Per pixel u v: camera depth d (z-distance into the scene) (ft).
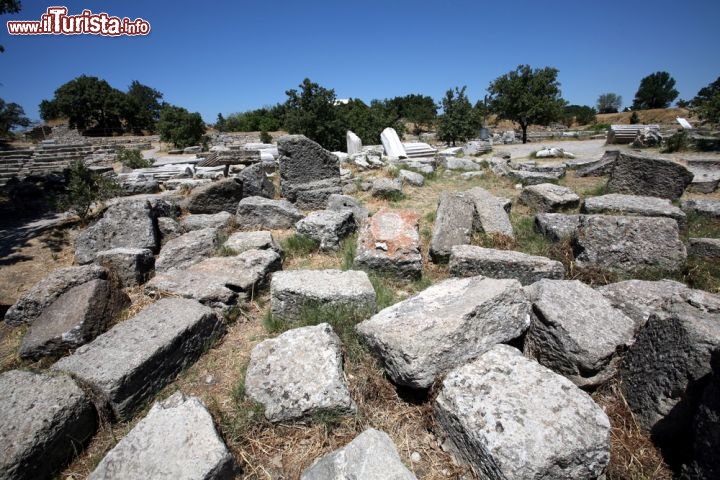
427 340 8.22
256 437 7.97
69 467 7.77
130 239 17.39
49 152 66.44
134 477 6.49
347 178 31.09
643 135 54.03
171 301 11.30
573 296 9.50
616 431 7.81
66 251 19.36
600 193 24.07
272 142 95.66
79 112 129.59
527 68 82.48
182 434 7.12
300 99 71.31
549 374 7.69
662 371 7.55
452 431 7.33
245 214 20.58
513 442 6.37
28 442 7.11
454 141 82.58
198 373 9.97
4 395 7.96
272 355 9.13
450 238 16.03
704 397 6.39
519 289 9.48
